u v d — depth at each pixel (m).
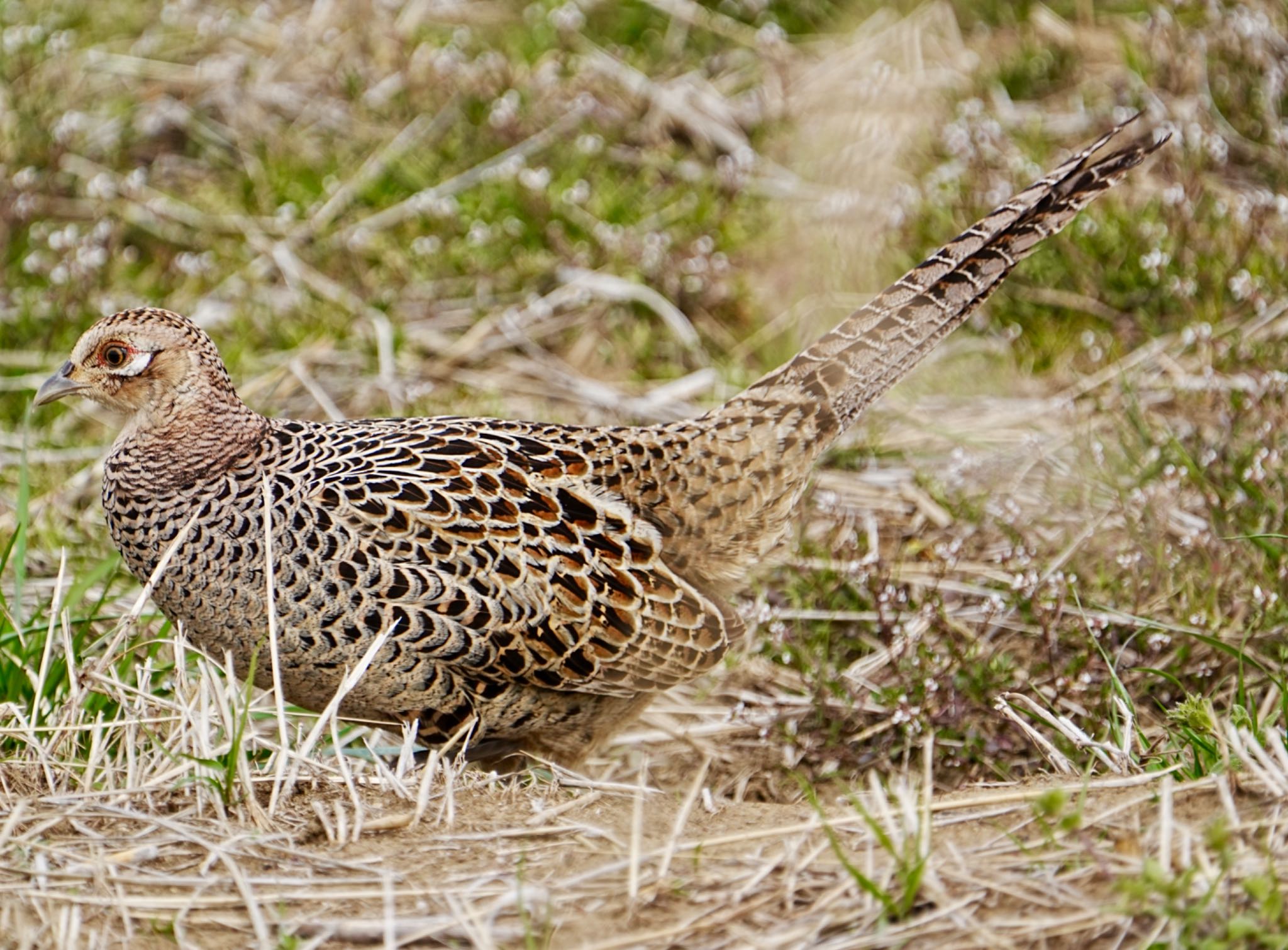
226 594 8.38
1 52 15.00
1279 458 10.71
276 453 8.55
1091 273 13.05
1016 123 14.70
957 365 12.73
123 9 16.06
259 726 9.09
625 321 13.18
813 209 13.72
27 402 12.31
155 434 8.45
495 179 14.03
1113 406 11.73
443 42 15.55
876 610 10.15
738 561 9.19
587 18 16.08
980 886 6.42
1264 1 15.02
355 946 6.38
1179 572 10.15
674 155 14.70
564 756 9.11
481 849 7.13
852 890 6.47
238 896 6.70
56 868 6.90
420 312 13.30
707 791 7.71
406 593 8.25
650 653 8.70
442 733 8.70
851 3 16.03
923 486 11.43
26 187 13.63
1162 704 9.34
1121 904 6.10
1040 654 9.91
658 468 8.95
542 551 8.49
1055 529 11.02
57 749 8.04
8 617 9.02
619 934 6.34
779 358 12.78
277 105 15.02
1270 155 13.99
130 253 13.65
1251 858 6.36
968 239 9.50
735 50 15.84
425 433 8.79
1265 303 12.37
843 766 9.58
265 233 13.82
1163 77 14.57
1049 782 7.61
